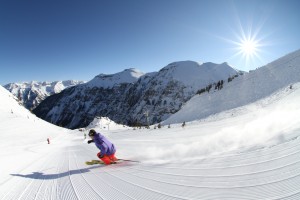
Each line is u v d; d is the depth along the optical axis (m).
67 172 7.30
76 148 20.67
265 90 46.72
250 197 3.06
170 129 36.84
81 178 6.02
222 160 5.14
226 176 4.01
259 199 2.96
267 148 5.14
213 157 5.68
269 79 52.25
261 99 40.62
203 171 4.62
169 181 4.42
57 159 11.75
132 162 7.59
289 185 3.18
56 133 72.81
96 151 15.59
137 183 4.68
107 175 5.96
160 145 13.48
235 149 6.05
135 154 10.09
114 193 4.27
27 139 52.84
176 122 57.09
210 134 15.20
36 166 9.47
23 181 6.46
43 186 5.60
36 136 57.97
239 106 45.00
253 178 3.66
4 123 68.19
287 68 51.62
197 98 75.38
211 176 4.19
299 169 3.60
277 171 3.72
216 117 39.06
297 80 40.69
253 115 25.52
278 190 3.11
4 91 143.88
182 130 29.36
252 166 4.22
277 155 4.47
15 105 122.50
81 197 4.32
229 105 49.88
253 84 56.22
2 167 9.03
